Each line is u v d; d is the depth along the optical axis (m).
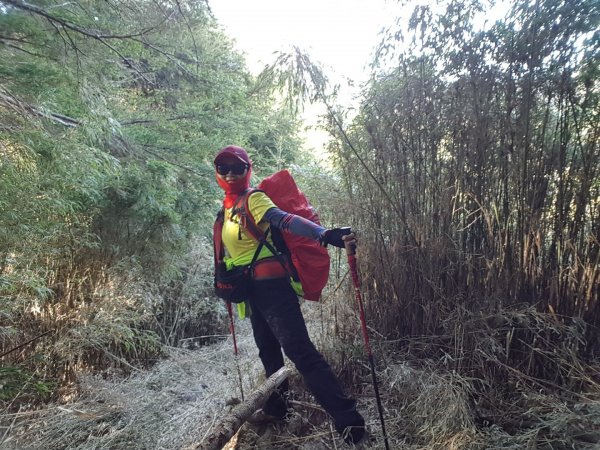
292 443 2.25
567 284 2.24
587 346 2.19
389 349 2.66
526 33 2.15
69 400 2.85
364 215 2.75
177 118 5.05
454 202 2.43
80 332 2.99
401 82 2.63
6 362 2.75
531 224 2.24
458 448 1.93
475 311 2.34
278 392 2.45
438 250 2.50
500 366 2.27
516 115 2.24
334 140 2.80
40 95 2.47
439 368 2.41
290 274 2.20
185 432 2.50
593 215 2.16
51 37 2.38
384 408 2.40
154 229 3.92
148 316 3.66
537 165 2.24
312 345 2.18
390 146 2.63
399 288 2.68
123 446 2.32
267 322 2.27
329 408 2.10
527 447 1.86
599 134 2.11
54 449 2.26
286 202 2.25
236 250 2.28
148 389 3.07
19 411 2.40
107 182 3.41
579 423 1.86
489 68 2.30
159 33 3.48
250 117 5.59
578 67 2.07
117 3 3.05
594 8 1.96
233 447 2.34
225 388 3.03
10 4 2.12
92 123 2.89
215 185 4.63
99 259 3.51
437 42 2.41
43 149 2.57
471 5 2.30
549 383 2.12
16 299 2.79
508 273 2.31
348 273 2.86
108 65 3.14
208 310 4.54
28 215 2.57
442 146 2.53
